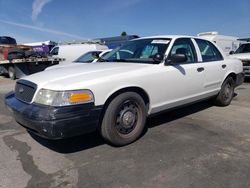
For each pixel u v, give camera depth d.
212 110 5.98
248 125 4.95
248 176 3.12
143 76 4.11
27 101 3.70
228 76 6.13
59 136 3.37
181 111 5.88
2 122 5.33
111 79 3.73
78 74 3.85
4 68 16.31
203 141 4.17
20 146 4.07
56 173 3.25
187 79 4.85
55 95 3.38
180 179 3.08
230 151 3.80
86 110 3.48
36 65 15.33
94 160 3.58
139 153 3.76
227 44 19.42
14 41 24.61
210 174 3.18
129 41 5.55
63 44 21.94
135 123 4.12
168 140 4.22
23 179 3.12
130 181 3.06
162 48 4.71
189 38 5.28
